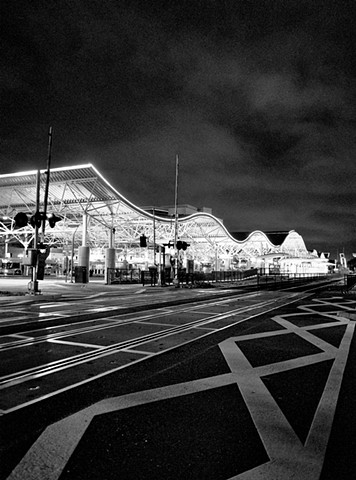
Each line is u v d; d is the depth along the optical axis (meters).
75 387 5.21
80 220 57.84
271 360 6.88
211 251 85.81
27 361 6.75
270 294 26.23
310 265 114.31
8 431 3.76
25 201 51.41
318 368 6.33
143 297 23.11
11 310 15.26
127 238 70.31
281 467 3.08
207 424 3.96
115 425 3.91
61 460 3.18
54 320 12.27
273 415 4.23
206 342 8.60
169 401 4.65
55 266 73.62
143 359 6.91
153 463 3.13
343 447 3.48
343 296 24.08
